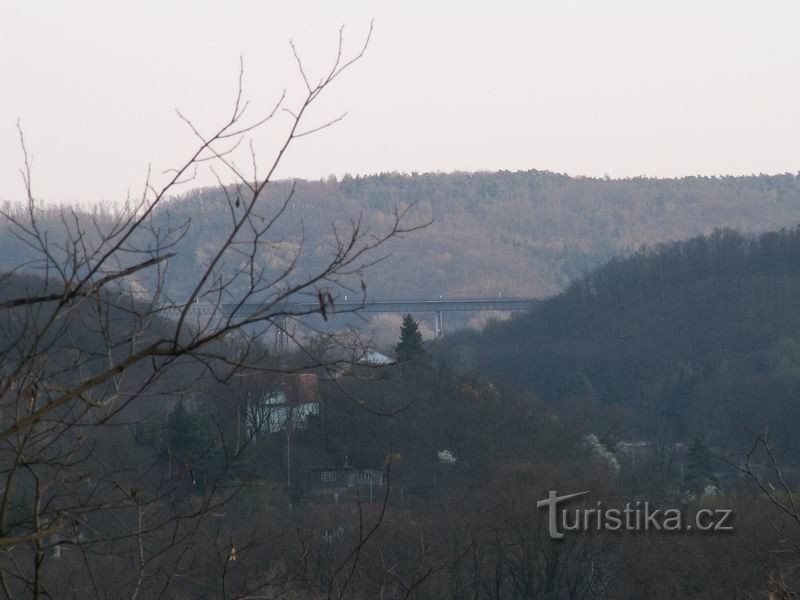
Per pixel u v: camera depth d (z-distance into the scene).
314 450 81.44
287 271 12.70
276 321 13.02
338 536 57.06
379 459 86.56
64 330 13.81
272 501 64.44
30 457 14.75
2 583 14.85
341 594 19.58
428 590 51.84
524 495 81.44
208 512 17.05
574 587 77.25
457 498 84.31
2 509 13.38
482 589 75.62
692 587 70.12
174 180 13.49
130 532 17.19
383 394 61.91
